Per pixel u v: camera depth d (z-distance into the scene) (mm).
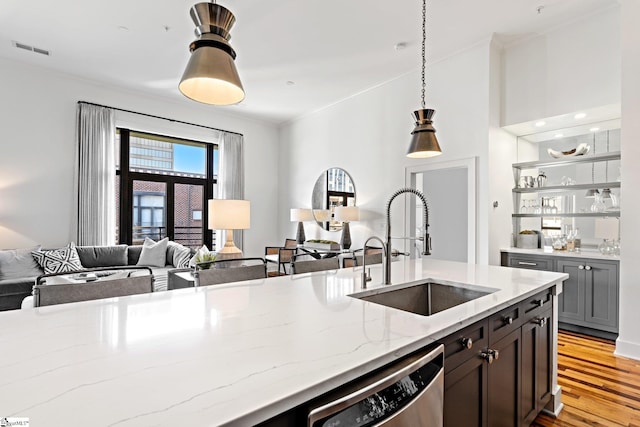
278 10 3174
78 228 4691
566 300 3418
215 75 1303
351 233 5336
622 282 2834
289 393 658
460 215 4609
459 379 1168
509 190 4059
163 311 1210
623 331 2830
